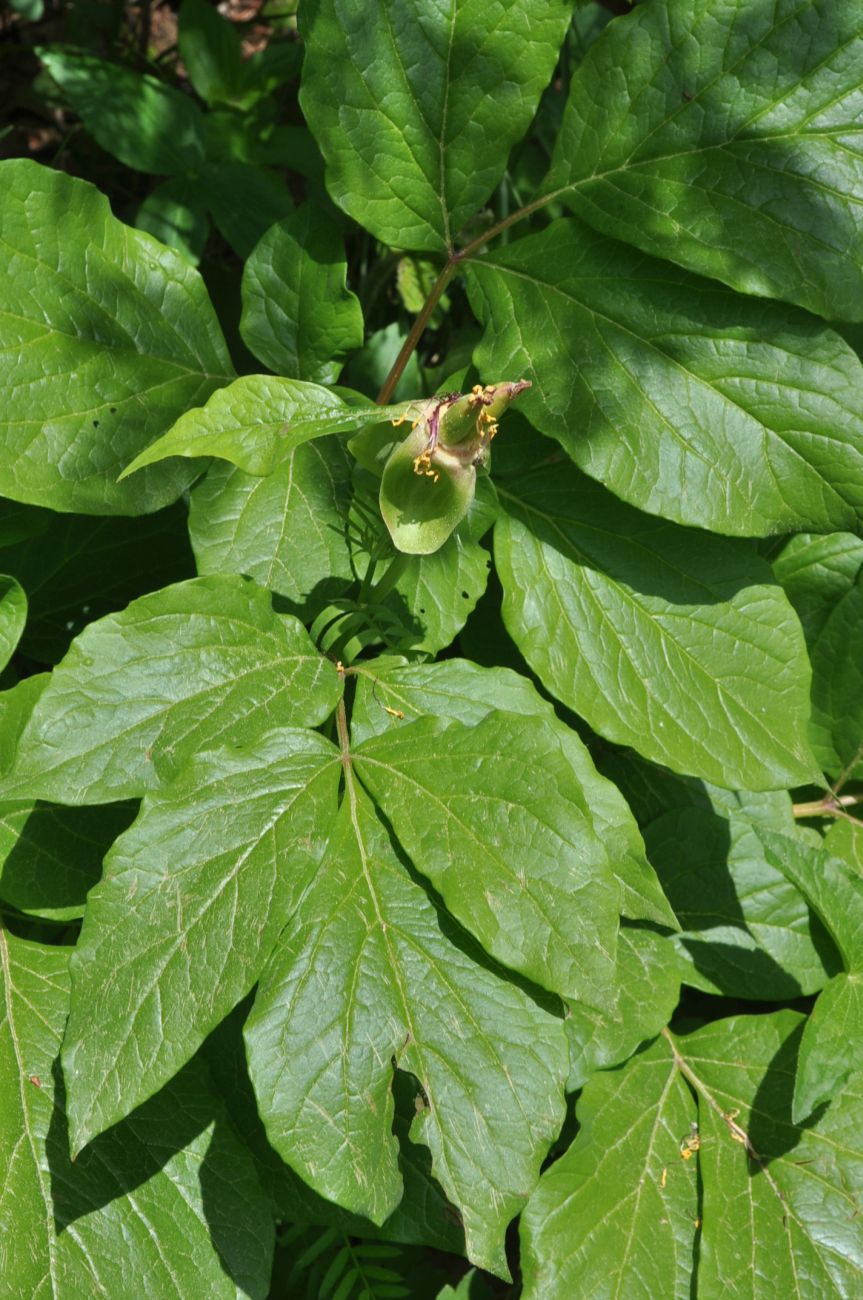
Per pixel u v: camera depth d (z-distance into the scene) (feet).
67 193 3.15
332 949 2.84
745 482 3.10
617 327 3.14
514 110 3.19
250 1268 2.99
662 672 3.18
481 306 3.21
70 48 3.93
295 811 2.88
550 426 3.13
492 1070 2.81
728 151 3.11
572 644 3.19
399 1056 2.81
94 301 3.16
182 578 3.47
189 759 2.87
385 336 3.73
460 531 3.19
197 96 4.82
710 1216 3.11
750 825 3.34
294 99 4.37
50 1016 3.02
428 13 3.15
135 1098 2.77
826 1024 3.06
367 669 2.99
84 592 3.43
